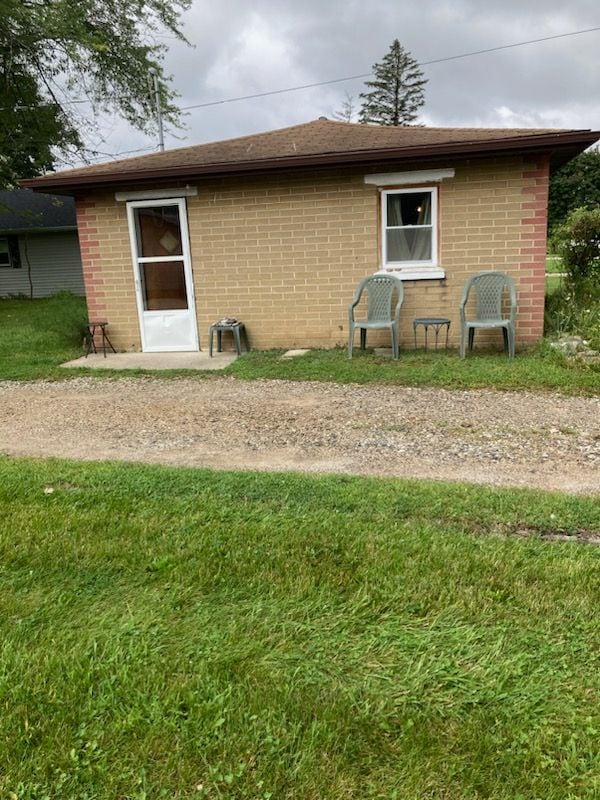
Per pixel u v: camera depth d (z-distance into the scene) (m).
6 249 21.58
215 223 8.70
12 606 2.55
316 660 2.21
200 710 1.97
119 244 9.00
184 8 17.38
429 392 6.32
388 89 46.97
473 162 7.82
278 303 8.80
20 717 1.95
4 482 3.88
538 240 7.85
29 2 14.77
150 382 7.27
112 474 4.00
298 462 4.39
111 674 2.14
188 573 2.78
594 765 1.77
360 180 8.18
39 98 16.12
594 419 5.27
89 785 1.72
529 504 3.41
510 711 1.96
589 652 2.21
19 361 8.57
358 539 3.03
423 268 8.23
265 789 1.70
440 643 2.28
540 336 8.12
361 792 1.69
